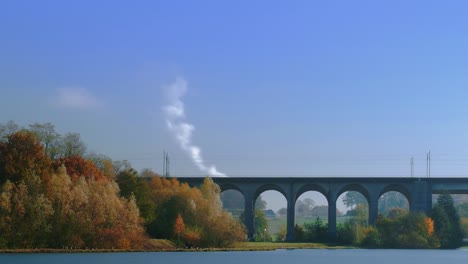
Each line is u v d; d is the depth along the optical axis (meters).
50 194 137.75
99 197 143.75
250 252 173.25
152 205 166.38
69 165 157.00
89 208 142.00
